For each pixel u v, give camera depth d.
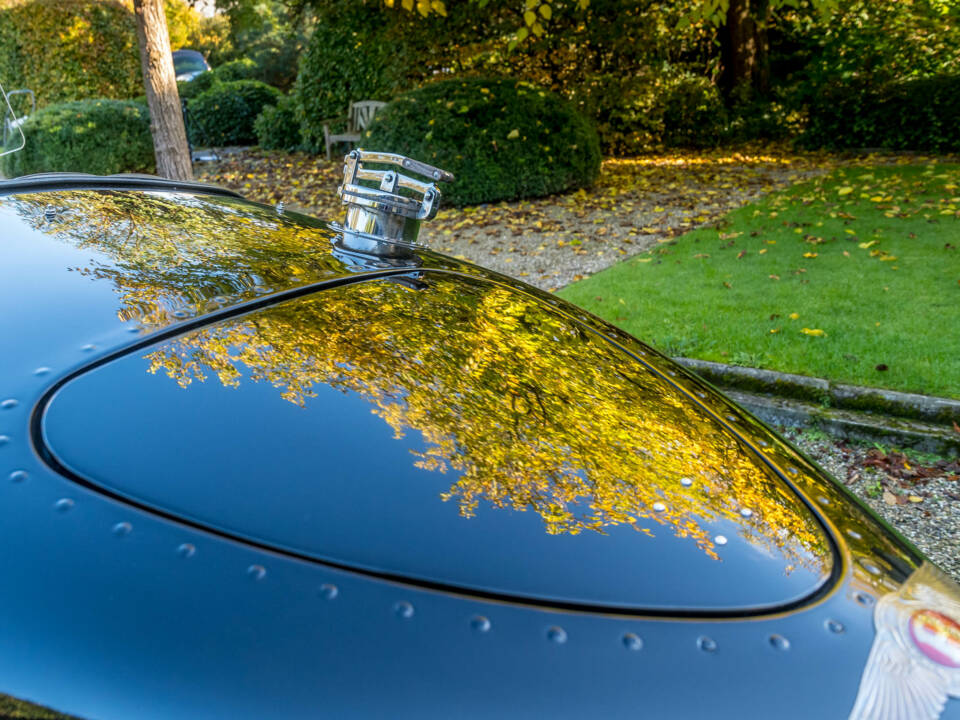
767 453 1.09
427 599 0.67
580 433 0.96
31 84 12.30
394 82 11.72
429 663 0.62
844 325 4.14
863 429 3.25
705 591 0.75
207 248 1.21
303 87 12.55
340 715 0.57
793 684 0.67
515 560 0.72
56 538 0.64
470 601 0.67
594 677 0.64
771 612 0.74
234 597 0.63
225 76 17.59
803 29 13.87
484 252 6.55
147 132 10.08
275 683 0.58
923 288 4.68
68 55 12.23
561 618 0.68
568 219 7.56
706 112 12.55
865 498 2.86
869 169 9.41
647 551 0.78
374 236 1.38
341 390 0.89
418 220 1.41
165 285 1.04
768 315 4.39
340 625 0.63
